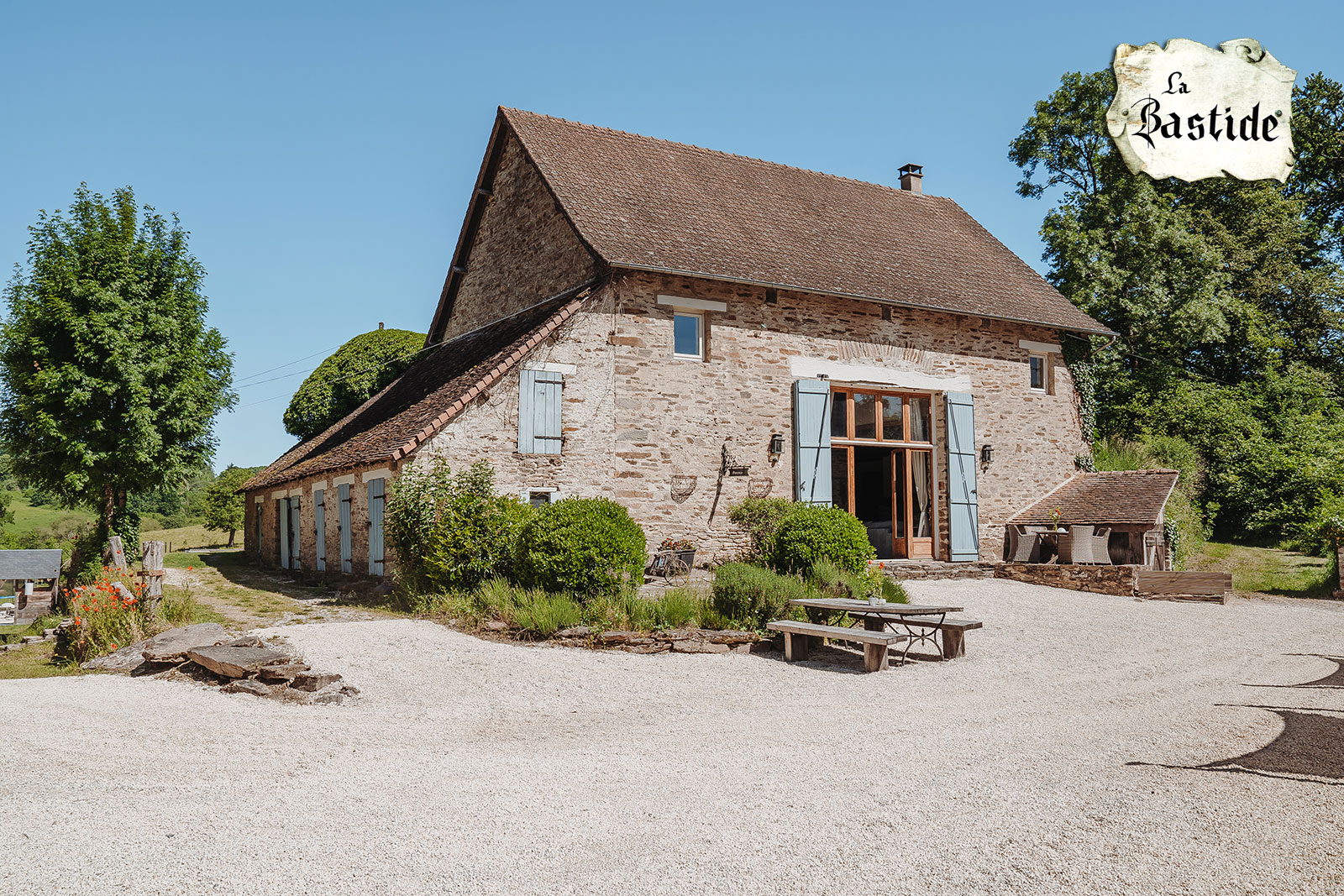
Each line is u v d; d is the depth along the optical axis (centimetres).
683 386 1550
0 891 369
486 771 553
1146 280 2541
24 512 5425
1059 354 2027
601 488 1470
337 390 2842
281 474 2050
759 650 1022
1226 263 2778
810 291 1603
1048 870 394
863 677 891
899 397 1820
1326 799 492
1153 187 2678
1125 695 805
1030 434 1952
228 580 1827
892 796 498
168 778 532
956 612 1315
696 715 725
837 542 1309
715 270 1538
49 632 1278
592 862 404
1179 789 511
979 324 1892
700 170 1925
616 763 572
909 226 2103
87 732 641
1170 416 2497
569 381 1458
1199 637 1165
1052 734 652
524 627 1038
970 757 586
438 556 1219
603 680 854
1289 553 2123
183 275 1812
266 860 404
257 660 837
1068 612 1357
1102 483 1912
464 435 1371
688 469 1542
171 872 389
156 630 1050
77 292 1631
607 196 1653
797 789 511
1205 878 386
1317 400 2634
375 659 897
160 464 1706
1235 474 2356
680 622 1058
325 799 491
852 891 373
